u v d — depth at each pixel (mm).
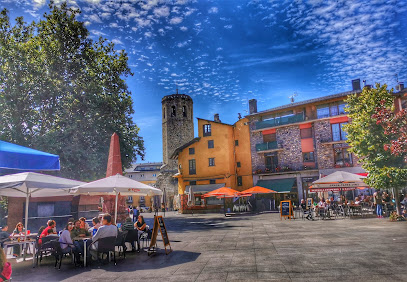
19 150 8469
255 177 39406
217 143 41250
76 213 18734
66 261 9273
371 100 18344
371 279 5535
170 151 60844
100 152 25766
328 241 10148
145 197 67375
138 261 8664
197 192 40156
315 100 36188
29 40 26297
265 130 39344
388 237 10344
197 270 7016
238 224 19422
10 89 23844
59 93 25469
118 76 30672
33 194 10391
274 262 7336
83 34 27859
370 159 17734
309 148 36156
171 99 62594
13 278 7027
